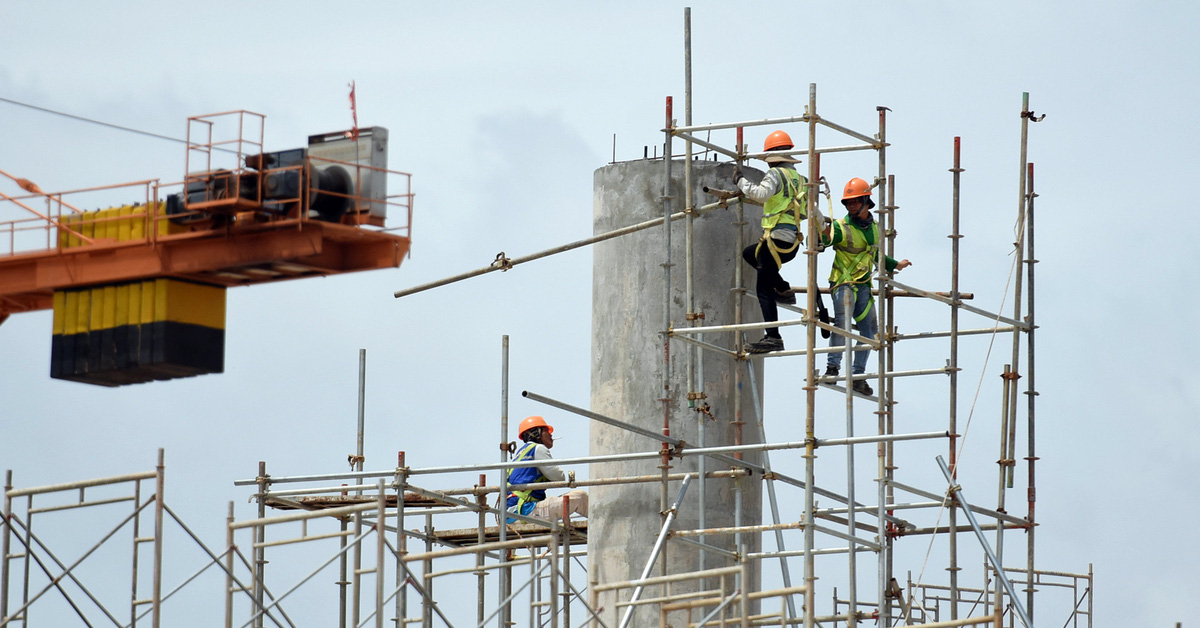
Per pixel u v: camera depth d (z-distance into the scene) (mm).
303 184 76812
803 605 56781
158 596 49125
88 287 85188
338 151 79562
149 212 81688
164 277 82500
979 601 73375
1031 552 67312
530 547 51812
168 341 82375
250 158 77750
